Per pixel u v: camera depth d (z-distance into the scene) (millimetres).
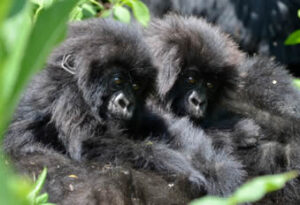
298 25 18250
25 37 1575
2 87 1546
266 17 17984
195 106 10875
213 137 11078
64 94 9305
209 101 11445
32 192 5285
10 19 1573
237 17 17797
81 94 9328
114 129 9273
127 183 8062
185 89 11000
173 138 10023
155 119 10180
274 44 17938
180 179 8789
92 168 8500
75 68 9430
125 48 9422
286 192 10562
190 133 10133
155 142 9383
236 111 12258
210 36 11359
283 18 18141
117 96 9297
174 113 11070
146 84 9789
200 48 10977
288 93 12953
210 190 9047
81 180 8086
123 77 9375
